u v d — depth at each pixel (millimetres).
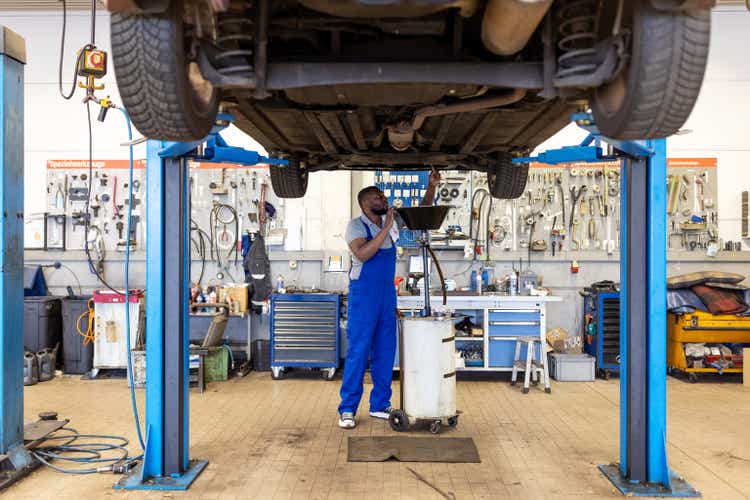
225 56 1954
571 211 6238
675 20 1681
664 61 1709
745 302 5680
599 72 1871
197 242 6348
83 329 5918
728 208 6273
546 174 6234
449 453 3598
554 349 6008
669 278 6039
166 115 1929
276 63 2041
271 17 2096
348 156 3914
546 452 3656
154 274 3131
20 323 3400
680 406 4824
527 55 2299
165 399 3172
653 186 3016
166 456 3184
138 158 6406
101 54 3432
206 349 5266
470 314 5898
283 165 4137
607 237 6242
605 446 3771
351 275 4250
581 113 2611
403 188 6238
